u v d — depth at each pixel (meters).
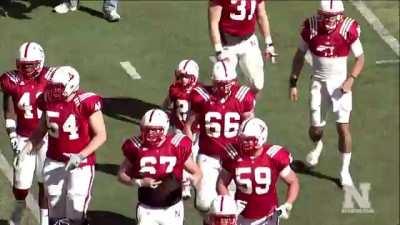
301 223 38.84
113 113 45.59
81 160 33.03
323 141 44.28
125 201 39.31
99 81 48.44
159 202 32.88
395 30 54.38
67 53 50.84
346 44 39.56
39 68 35.03
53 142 33.78
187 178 35.41
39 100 33.47
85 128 33.53
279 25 54.59
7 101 35.44
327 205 40.03
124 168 32.91
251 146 31.81
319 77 40.12
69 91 32.88
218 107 35.31
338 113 40.16
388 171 42.53
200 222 38.09
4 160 41.28
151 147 32.47
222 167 32.66
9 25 52.75
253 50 43.12
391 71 50.62
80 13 54.81
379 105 47.78
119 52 51.28
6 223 37.31
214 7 42.09
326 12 38.94
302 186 41.09
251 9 42.38
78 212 34.16
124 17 54.94
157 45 52.19
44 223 35.84
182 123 38.41
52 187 34.16
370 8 56.56
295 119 45.91
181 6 56.75
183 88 38.06
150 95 47.38
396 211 39.84
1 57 48.50
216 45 42.41
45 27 53.12
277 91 48.16
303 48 40.06
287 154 32.44
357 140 44.94
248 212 32.69
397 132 45.66
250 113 35.53
